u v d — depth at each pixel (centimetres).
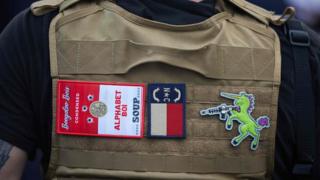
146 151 119
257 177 123
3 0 271
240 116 121
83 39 121
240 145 121
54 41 121
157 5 124
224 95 121
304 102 125
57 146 120
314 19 276
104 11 124
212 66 121
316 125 127
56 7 125
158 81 120
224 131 121
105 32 121
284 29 130
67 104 119
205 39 123
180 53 120
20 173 125
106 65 120
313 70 128
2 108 122
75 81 119
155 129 119
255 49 124
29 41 122
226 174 121
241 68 123
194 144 120
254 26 127
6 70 122
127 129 119
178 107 120
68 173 120
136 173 119
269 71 124
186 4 125
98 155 119
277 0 263
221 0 127
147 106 119
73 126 119
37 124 123
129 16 122
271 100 123
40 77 121
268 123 123
